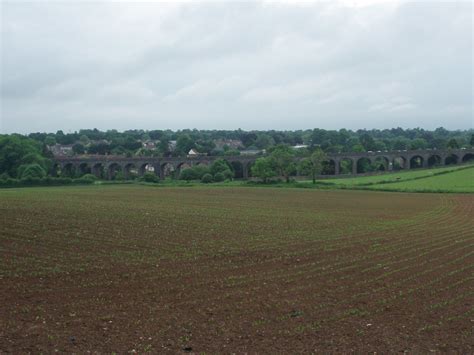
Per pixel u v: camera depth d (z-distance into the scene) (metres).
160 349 18.88
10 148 158.75
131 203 78.62
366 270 32.44
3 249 37.41
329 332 20.94
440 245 42.22
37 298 25.16
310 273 31.52
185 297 25.83
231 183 141.00
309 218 62.12
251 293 26.73
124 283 28.47
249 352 18.73
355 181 137.12
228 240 43.78
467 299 25.95
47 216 56.59
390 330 21.25
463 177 129.38
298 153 176.38
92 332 20.48
